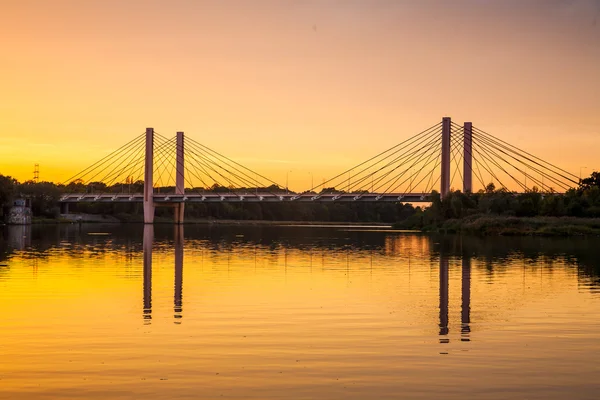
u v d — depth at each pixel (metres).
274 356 25.41
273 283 47.66
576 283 47.53
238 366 24.05
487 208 159.25
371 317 33.41
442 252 81.12
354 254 78.19
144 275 52.66
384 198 199.38
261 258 71.56
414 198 196.50
